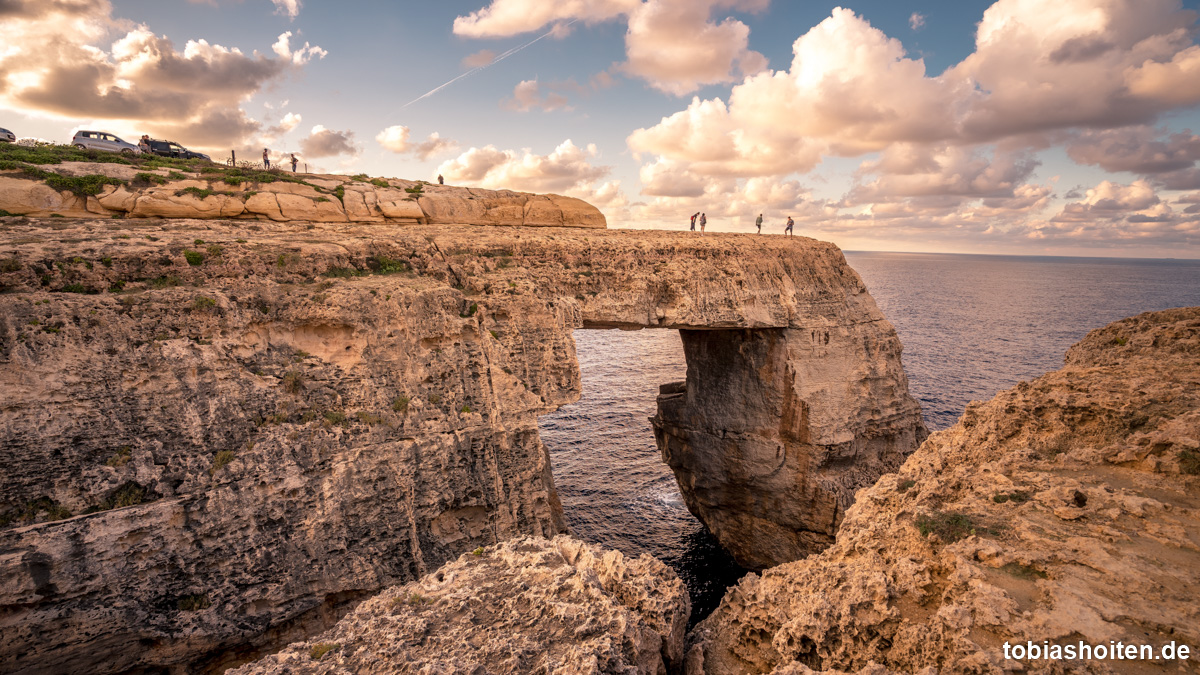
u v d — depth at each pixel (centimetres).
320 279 2200
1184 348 1666
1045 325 12069
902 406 4178
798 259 4200
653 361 9738
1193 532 1046
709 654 1473
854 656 1148
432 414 2208
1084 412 1425
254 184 2878
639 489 4956
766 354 3919
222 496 1747
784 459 3884
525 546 1514
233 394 1839
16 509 1508
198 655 1752
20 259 1684
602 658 1052
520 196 3778
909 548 1244
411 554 2084
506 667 1040
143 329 1738
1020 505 1229
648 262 3453
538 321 2630
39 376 1562
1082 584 974
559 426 6259
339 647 1130
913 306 15775
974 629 943
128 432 1664
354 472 1986
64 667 1566
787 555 3994
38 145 2922
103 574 1570
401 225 3038
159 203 2486
